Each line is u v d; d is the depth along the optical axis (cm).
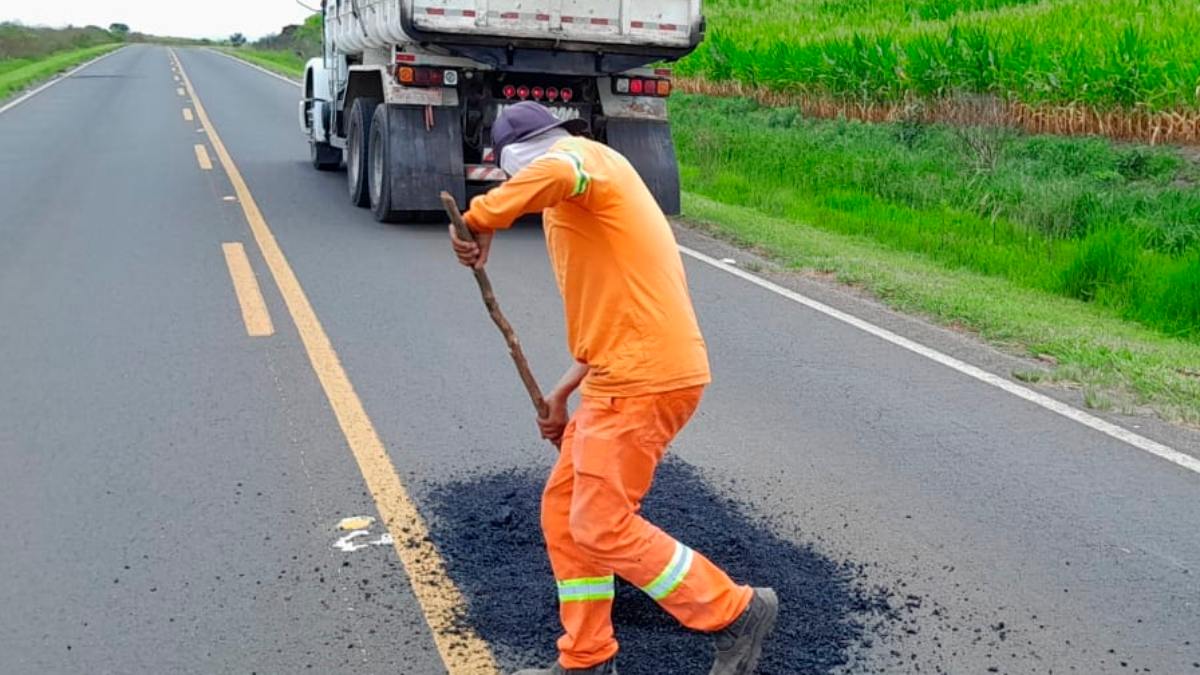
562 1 1002
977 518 475
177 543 441
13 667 358
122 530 451
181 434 552
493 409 595
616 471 327
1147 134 1591
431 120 1070
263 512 468
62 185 1337
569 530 343
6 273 879
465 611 392
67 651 367
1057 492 504
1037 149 1576
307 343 702
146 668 358
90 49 7169
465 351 694
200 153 1667
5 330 724
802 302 844
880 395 632
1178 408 614
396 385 629
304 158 1650
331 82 1379
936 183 1409
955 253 1077
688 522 463
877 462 534
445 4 977
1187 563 439
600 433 327
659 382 324
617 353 325
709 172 1542
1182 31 1638
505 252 998
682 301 333
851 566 430
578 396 620
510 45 1010
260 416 577
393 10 1013
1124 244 1002
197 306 787
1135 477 522
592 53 1041
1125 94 1582
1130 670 365
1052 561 438
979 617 395
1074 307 900
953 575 425
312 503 477
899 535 457
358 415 579
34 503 474
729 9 2822
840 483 509
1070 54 1647
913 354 715
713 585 332
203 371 647
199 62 5206
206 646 371
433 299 818
